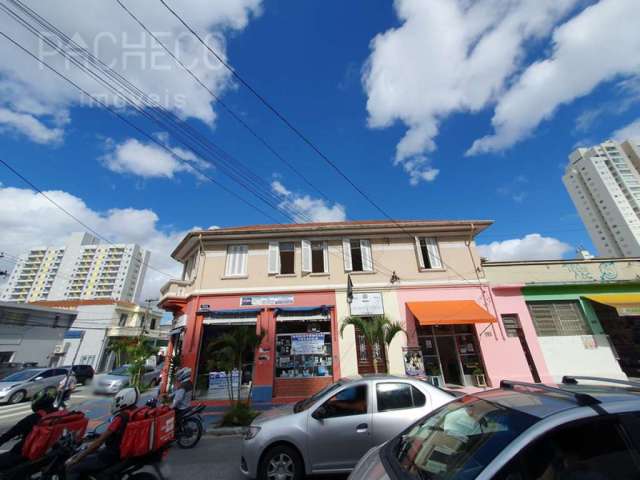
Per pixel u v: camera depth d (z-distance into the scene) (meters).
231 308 12.32
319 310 12.31
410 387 4.72
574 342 11.73
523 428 1.97
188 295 12.92
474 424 2.37
